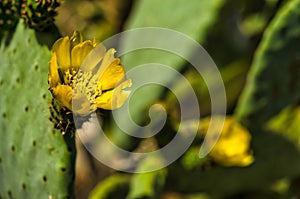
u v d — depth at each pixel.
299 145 1.57
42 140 1.04
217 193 1.49
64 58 0.99
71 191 1.03
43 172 1.04
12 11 1.08
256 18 1.75
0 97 1.08
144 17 1.60
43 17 1.06
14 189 1.08
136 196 1.42
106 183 1.54
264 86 1.50
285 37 1.48
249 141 1.48
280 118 1.60
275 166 1.49
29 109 1.05
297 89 1.51
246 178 1.49
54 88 0.99
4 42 1.09
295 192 1.55
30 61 1.07
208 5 1.56
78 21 1.96
